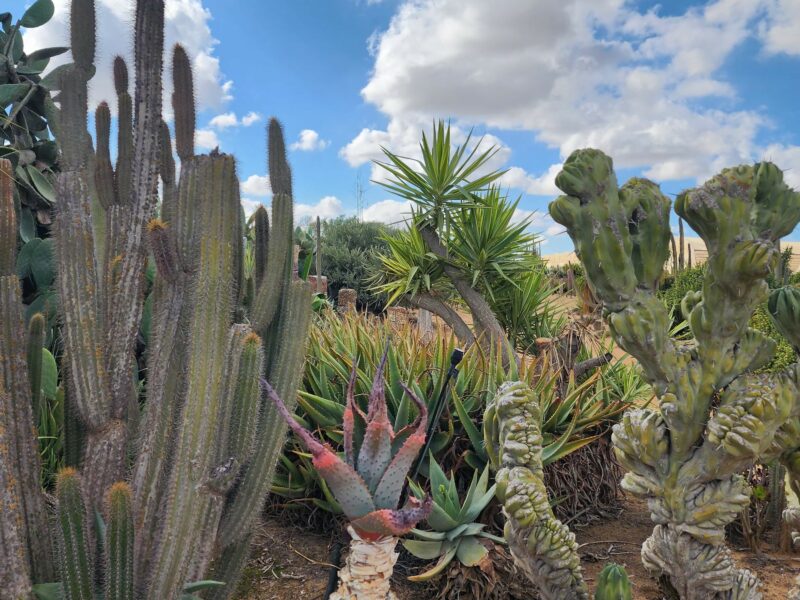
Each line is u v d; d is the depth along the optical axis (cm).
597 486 382
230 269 177
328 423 342
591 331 508
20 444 175
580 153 176
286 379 216
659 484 190
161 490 185
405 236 619
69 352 189
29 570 173
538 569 191
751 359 178
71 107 192
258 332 221
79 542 159
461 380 349
